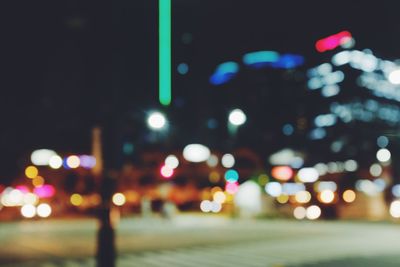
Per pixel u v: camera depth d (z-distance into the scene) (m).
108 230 7.54
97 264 7.55
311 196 40.09
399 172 42.28
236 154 41.66
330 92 70.50
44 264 15.95
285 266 14.33
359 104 63.19
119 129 7.42
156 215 43.50
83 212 49.88
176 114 45.97
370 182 42.72
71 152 47.31
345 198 38.09
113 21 7.23
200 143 53.69
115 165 7.49
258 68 69.69
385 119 63.03
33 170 52.38
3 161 55.28
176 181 51.81
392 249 18.20
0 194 48.50
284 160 44.00
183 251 18.52
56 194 50.47
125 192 42.53
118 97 7.31
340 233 25.00
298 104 66.12
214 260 15.95
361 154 46.31
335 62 75.38
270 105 64.50
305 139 56.69
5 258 17.66
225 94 62.12
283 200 40.41
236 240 22.19
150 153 40.50
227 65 64.94
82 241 23.20
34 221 41.53
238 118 32.16
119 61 7.30
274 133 54.25
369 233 24.94
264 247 19.23
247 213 38.62
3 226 35.03
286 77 71.12
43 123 47.09
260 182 41.03
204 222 35.62
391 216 35.66
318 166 50.16
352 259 15.57
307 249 18.38
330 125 58.53
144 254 17.75
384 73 71.50
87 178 49.34
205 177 52.72
